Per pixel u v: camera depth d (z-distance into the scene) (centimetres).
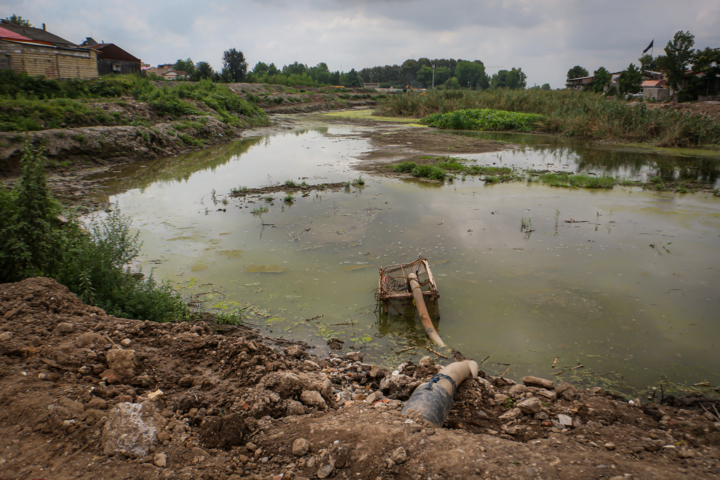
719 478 307
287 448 328
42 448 292
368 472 301
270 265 846
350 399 453
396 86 17975
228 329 618
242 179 1641
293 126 3619
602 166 1898
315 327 642
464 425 405
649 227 1049
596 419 416
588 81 7750
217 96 3497
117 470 282
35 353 396
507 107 3969
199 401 370
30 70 2642
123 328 481
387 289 707
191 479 284
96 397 347
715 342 587
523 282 766
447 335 614
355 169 1820
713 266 820
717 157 2116
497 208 1227
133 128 2064
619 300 699
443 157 2066
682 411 428
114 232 739
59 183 1505
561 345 586
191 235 1010
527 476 297
